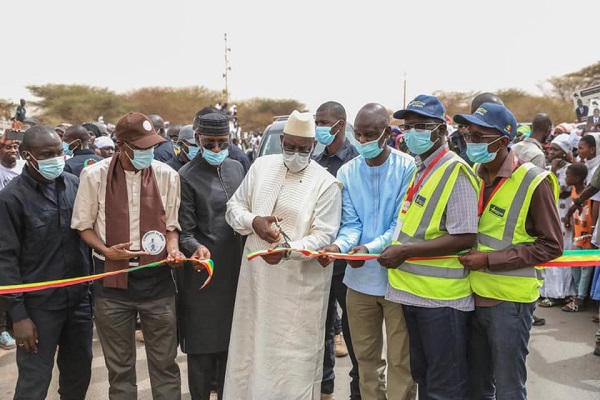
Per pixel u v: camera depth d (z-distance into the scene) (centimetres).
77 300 316
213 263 328
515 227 271
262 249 308
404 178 319
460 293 282
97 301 307
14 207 294
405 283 289
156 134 302
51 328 305
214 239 329
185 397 409
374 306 321
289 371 308
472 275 283
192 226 327
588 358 471
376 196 322
